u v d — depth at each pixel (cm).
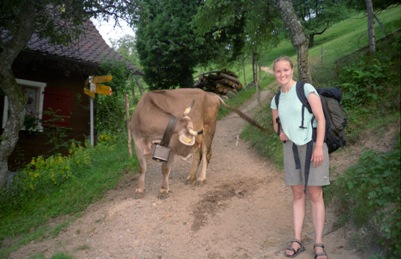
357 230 430
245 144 925
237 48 1806
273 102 414
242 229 510
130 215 568
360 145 611
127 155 940
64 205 755
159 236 513
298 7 1461
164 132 560
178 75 1861
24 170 953
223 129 1168
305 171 379
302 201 416
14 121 870
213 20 1000
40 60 1140
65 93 1230
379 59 816
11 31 895
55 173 902
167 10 1716
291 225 502
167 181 626
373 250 389
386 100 671
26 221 735
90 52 1272
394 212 390
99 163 959
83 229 591
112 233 539
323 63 1198
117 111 1287
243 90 1803
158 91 593
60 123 1214
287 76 390
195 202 593
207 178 703
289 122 388
